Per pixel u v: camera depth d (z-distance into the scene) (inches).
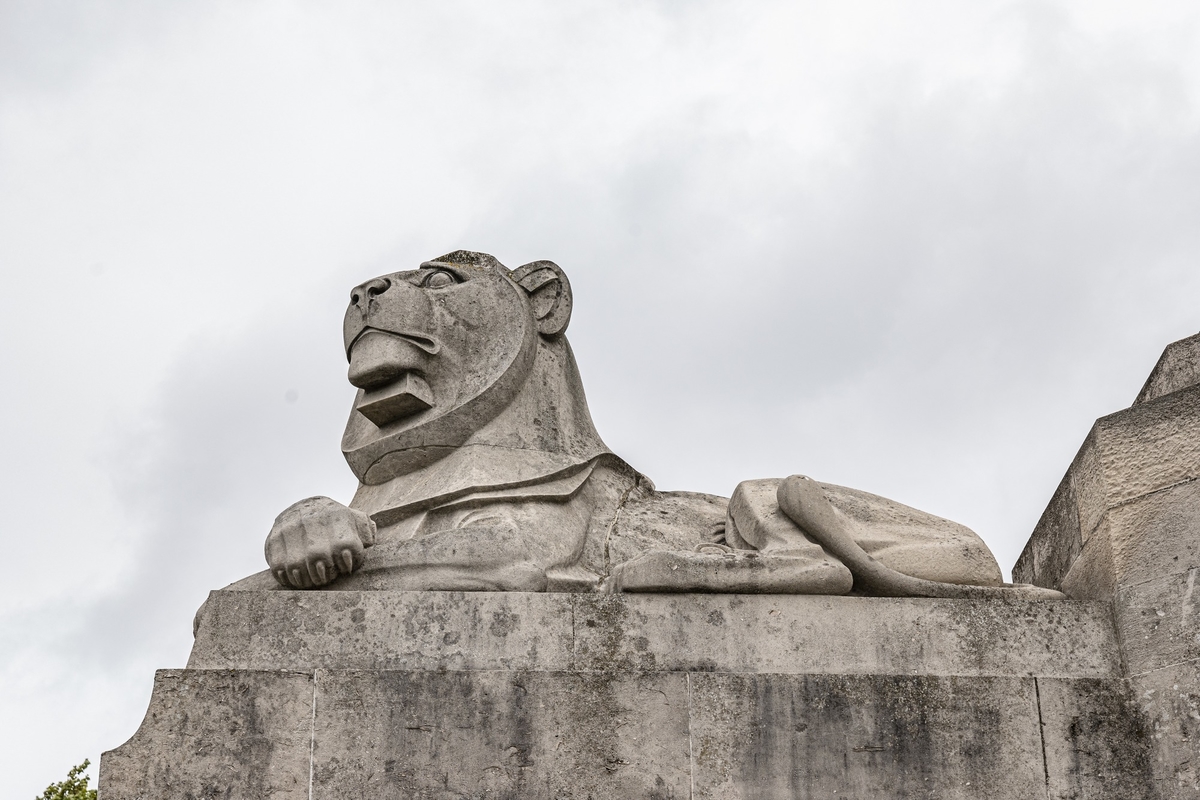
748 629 280.4
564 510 306.7
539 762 266.1
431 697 269.3
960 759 271.4
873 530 302.7
